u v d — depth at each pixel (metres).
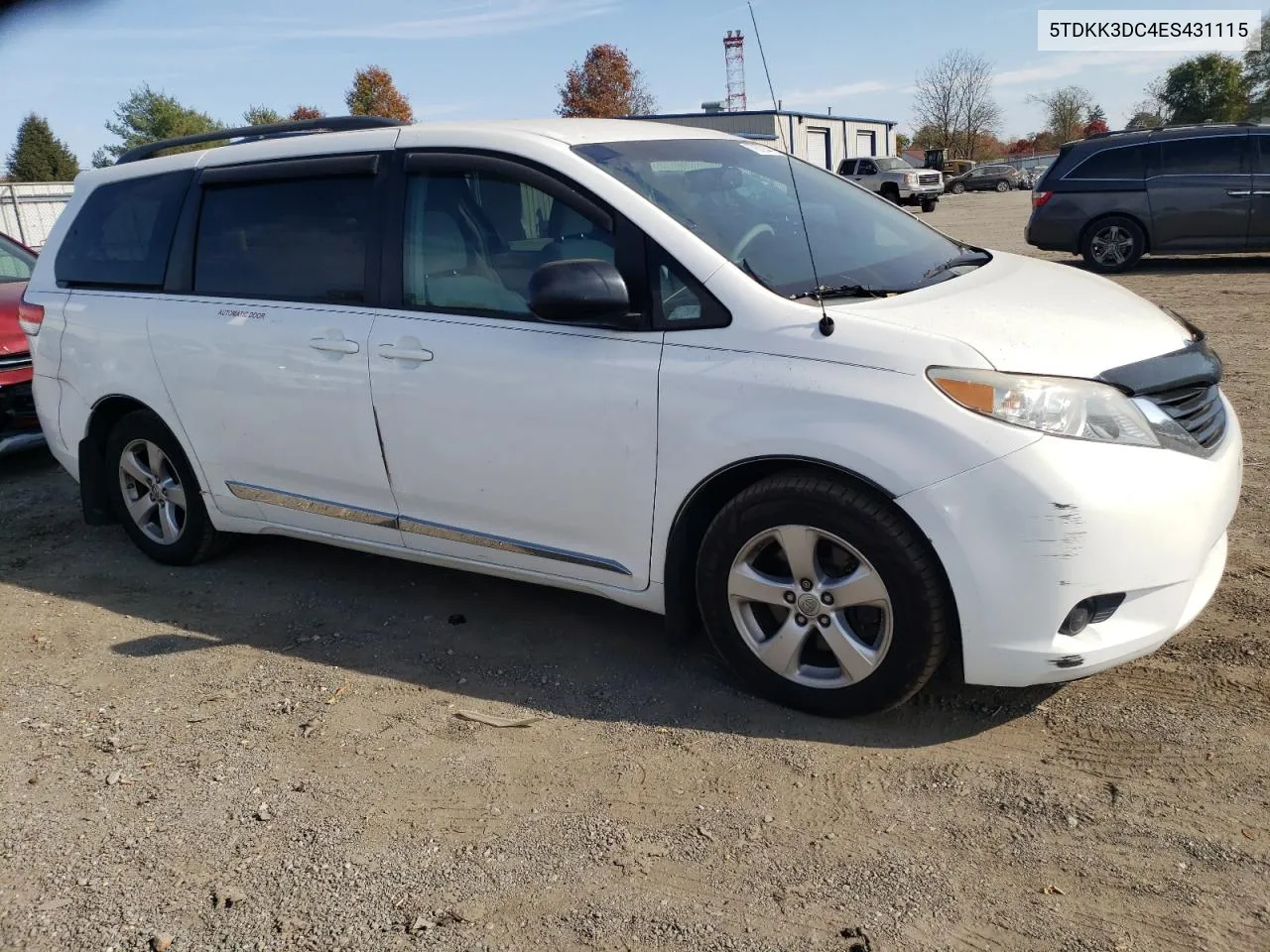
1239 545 4.14
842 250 3.54
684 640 3.38
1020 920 2.29
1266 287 10.77
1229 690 3.11
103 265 4.68
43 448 6.23
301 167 4.00
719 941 2.29
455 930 2.38
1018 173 50.75
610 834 2.68
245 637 4.02
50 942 2.41
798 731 3.11
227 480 4.33
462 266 3.57
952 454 2.74
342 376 3.77
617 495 3.28
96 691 3.64
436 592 4.35
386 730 3.27
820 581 3.02
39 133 67.94
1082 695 3.17
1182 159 12.48
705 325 3.09
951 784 2.79
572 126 3.75
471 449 3.52
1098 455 2.72
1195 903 2.30
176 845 2.74
